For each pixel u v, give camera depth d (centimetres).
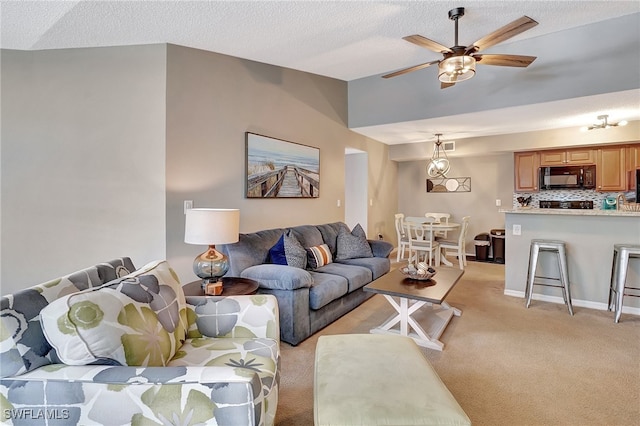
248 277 270
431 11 276
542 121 466
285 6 248
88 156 280
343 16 273
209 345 161
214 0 228
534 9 293
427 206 728
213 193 311
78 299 118
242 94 339
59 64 278
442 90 435
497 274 510
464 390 200
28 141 275
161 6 227
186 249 289
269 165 368
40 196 277
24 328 111
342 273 337
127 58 278
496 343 264
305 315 269
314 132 442
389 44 339
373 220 630
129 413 103
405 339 174
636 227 332
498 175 655
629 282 336
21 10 221
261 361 147
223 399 103
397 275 304
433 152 649
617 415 177
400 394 124
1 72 271
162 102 275
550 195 604
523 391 199
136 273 160
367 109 496
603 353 247
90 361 112
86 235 280
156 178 276
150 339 131
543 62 365
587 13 313
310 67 400
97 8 223
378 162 645
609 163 528
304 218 427
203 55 304
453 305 359
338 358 151
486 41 252
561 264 343
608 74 330
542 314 331
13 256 274
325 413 116
